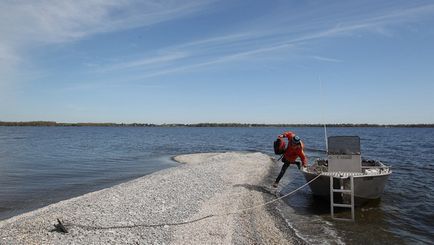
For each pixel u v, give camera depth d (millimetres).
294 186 16609
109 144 53875
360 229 10359
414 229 10523
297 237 9477
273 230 9945
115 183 18500
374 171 13297
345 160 12727
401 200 14016
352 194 11102
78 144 52938
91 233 8172
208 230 9250
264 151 40719
